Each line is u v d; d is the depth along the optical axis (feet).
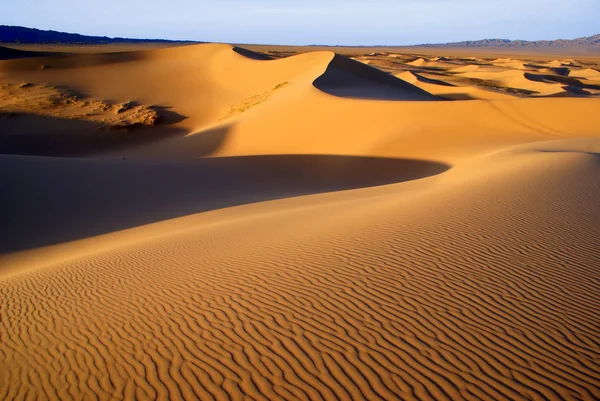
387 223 30.12
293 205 51.47
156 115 159.43
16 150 131.44
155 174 77.61
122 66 213.46
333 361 15.70
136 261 31.27
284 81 178.09
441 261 22.95
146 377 15.94
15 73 195.72
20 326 21.81
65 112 160.15
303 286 21.54
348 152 90.48
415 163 79.20
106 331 19.75
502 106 98.48
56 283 28.30
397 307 18.81
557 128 88.94
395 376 14.71
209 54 222.48
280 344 16.98
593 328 16.58
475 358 15.26
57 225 54.85
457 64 428.97
